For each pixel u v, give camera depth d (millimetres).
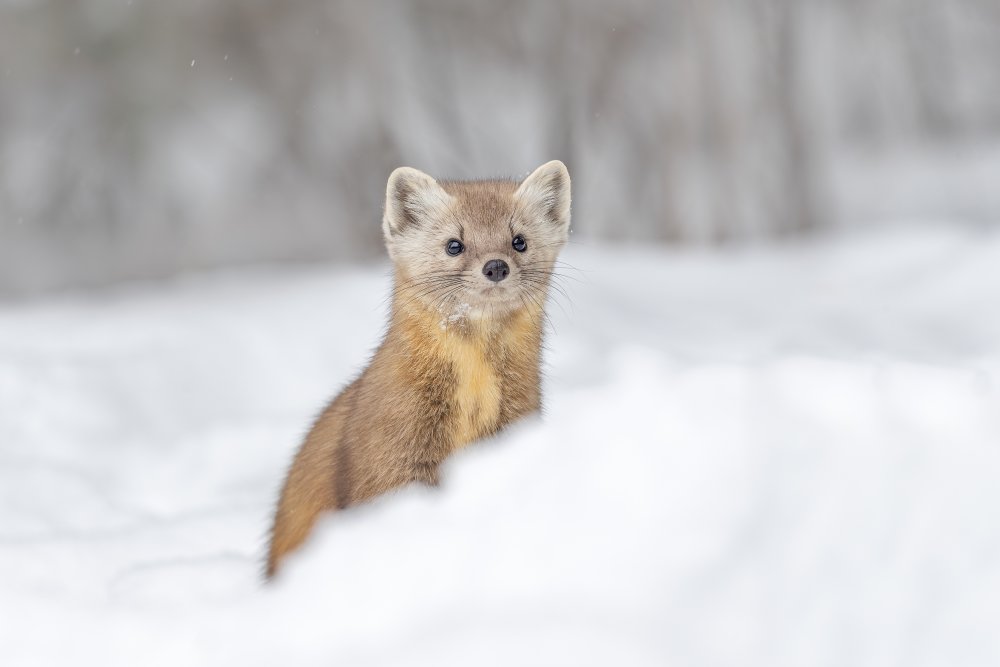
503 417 7895
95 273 34656
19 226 34781
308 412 13359
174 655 5348
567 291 17297
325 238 33594
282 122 33125
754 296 18234
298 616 5062
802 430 5164
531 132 34594
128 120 33906
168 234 35375
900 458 5027
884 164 41469
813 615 4543
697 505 4797
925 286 17609
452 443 7699
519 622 4562
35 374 13695
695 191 30484
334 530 5496
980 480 4910
